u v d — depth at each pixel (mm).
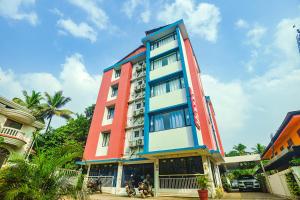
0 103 18125
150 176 13891
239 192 17422
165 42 19438
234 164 32938
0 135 15398
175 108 14141
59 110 32125
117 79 22562
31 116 18594
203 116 13664
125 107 18844
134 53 24125
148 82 17078
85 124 28359
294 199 9000
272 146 16375
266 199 9961
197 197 10602
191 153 12078
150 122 14789
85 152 18312
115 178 15164
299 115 10250
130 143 16203
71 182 7945
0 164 9062
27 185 5742
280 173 11086
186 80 14742
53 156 7004
